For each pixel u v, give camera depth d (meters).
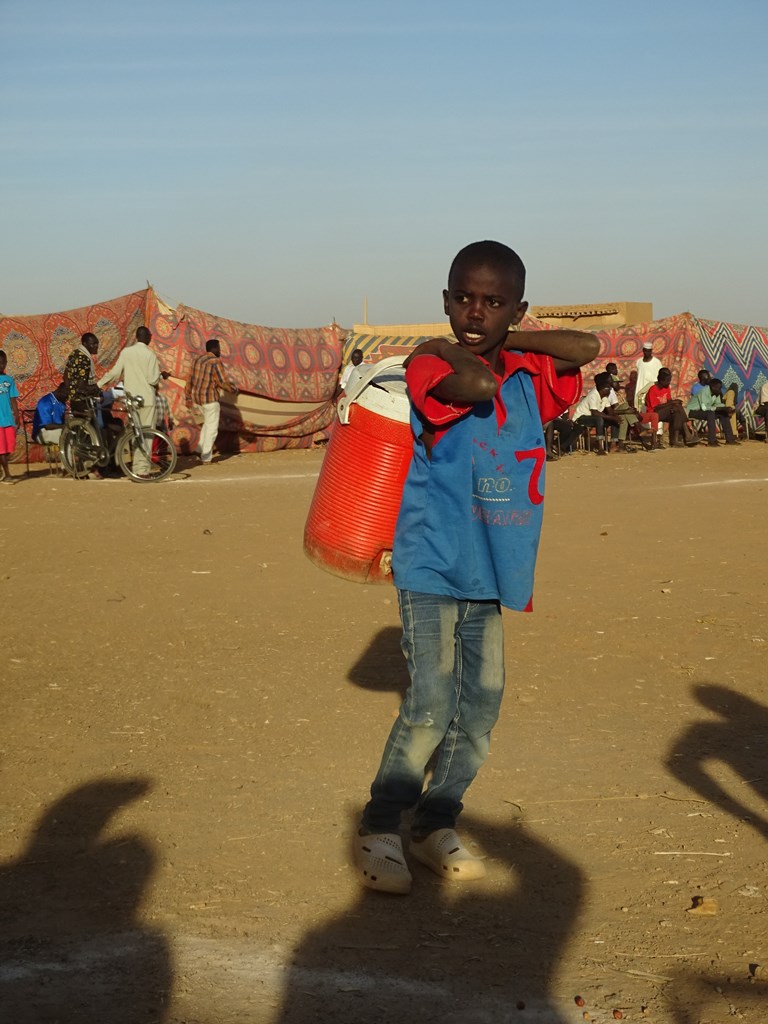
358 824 4.09
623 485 15.72
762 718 5.32
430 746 3.59
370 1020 2.86
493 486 3.42
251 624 7.26
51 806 4.26
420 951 3.22
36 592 8.30
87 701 5.59
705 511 12.76
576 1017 2.89
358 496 3.61
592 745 4.95
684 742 4.99
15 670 6.18
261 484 16.02
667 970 3.12
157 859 3.81
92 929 3.34
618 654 6.49
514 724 5.25
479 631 3.61
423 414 3.37
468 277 3.32
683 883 3.65
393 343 24.06
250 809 4.23
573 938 3.30
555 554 9.94
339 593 8.27
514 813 4.21
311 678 5.99
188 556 9.91
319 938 3.29
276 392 22.16
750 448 22.53
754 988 3.02
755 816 4.17
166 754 4.82
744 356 25.59
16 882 3.64
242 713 5.39
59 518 12.36
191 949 3.22
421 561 3.50
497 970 3.12
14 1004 2.92
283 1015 2.88
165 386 20.53
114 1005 2.93
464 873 3.67
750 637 6.83
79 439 16.55
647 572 9.01
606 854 3.87
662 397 22.98
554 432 20.70
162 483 16.20
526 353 3.48
